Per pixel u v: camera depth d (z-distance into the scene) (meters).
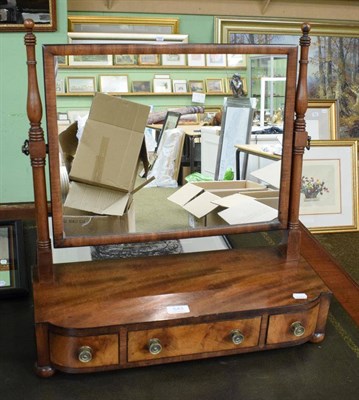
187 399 0.90
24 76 1.86
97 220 1.09
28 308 1.15
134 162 1.09
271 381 0.95
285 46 1.05
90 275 1.06
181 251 1.31
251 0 3.36
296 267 1.12
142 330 0.91
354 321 1.15
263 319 0.97
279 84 1.09
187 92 1.14
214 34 3.37
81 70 1.02
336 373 0.98
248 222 1.16
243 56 1.11
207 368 0.98
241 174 1.18
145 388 0.92
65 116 1.02
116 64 1.06
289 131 1.10
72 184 1.07
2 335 1.06
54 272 1.07
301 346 1.05
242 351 0.99
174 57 1.12
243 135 1.18
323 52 3.49
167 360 0.96
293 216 1.14
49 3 1.81
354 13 3.54
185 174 1.16
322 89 3.50
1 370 0.96
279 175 1.13
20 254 1.27
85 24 3.04
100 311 0.93
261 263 1.13
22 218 1.73
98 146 1.07
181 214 1.13
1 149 1.92
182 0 3.23
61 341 0.90
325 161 1.78
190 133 1.16
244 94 1.15
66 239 1.05
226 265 1.12
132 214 1.11
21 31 1.80
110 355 0.92
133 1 3.14
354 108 3.54
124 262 1.13
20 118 1.90
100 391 0.91
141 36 3.15
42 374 0.93
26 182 1.97
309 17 3.48
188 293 1.00
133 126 1.08
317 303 1.01
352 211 1.79
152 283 1.03
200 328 0.94
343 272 1.49
